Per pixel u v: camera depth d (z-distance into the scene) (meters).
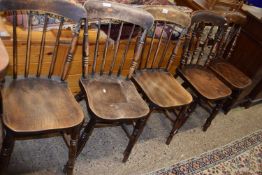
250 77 2.54
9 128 1.15
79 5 1.38
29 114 1.25
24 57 1.70
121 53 2.10
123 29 2.00
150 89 1.77
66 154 1.77
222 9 3.04
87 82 1.61
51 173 1.62
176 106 1.74
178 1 3.13
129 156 1.89
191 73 2.14
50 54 1.78
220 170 2.02
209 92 2.00
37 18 1.70
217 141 2.29
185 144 2.16
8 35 1.59
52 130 1.24
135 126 1.66
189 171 1.92
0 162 1.27
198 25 2.04
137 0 2.27
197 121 2.45
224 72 2.39
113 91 1.63
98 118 1.42
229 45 2.57
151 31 2.07
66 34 1.79
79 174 1.67
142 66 2.30
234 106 2.71
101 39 1.91
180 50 2.41
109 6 1.48
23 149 1.70
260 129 2.61
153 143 2.06
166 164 1.92
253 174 2.09
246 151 2.29
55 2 1.32
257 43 2.42
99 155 1.83
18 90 1.36
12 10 1.24
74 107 1.39
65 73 1.50
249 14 2.43
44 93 1.41
